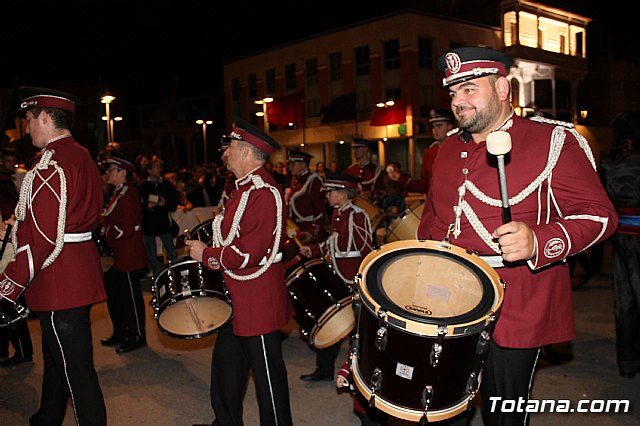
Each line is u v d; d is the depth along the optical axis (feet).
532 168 7.36
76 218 10.05
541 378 15.14
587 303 22.85
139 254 18.79
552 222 6.96
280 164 58.70
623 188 14.44
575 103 120.47
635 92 134.92
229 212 10.44
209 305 11.61
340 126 106.63
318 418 13.20
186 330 11.82
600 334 18.80
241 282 10.37
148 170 28.14
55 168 9.79
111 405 14.21
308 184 22.89
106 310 23.66
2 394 15.01
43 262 9.63
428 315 7.26
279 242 10.43
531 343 7.41
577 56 120.37
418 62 97.35
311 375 15.64
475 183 7.70
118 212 18.37
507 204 6.78
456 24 101.50
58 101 10.30
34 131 10.32
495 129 7.64
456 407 6.88
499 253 7.52
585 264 25.44
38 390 15.26
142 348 18.74
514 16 108.58
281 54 115.03
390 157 102.06
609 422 12.49
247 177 10.60
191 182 38.29
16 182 21.49
